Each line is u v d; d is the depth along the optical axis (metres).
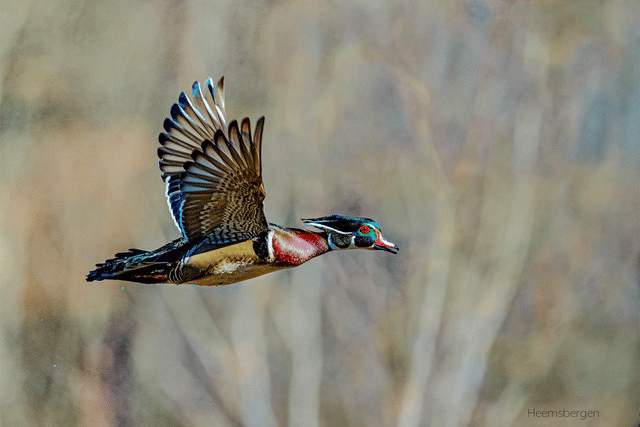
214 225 7.38
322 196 19.39
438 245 19.02
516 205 19.70
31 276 18.97
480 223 19.56
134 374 18.75
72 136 19.97
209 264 7.41
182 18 20.78
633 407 20.34
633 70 21.75
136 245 19.23
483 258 19.31
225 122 7.13
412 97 20.52
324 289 18.88
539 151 20.98
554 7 21.78
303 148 19.73
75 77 20.22
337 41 21.06
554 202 20.67
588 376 20.25
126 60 20.59
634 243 20.81
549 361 19.67
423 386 18.17
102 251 19.27
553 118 21.23
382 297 18.88
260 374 18.08
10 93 19.92
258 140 6.98
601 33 21.98
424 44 21.27
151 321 18.80
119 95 20.39
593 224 20.75
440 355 18.69
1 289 18.78
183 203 7.26
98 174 19.61
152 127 20.33
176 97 20.53
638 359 20.48
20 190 19.38
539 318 20.06
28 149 19.67
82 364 18.84
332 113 20.39
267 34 20.92
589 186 20.97
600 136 21.42
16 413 18.45
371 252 19.03
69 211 19.36
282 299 18.47
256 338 18.14
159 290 18.81
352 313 18.75
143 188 19.67
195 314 18.38
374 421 18.25
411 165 19.92
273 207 19.20
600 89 21.67
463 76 21.16
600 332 20.47
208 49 20.77
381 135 20.16
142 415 18.33
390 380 18.61
